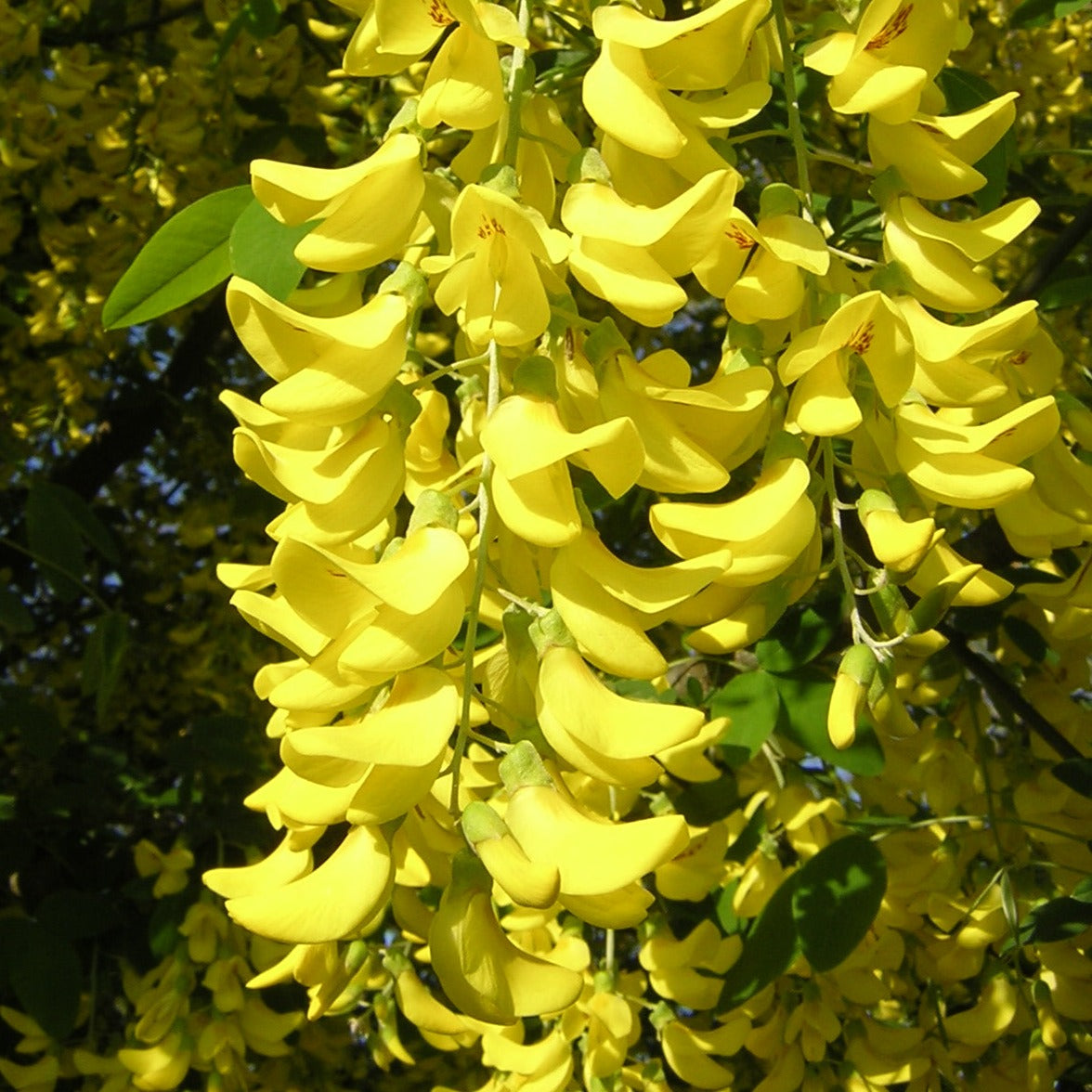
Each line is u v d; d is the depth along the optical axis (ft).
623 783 0.77
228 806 1.62
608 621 0.77
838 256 0.89
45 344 2.31
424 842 0.87
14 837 1.69
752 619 0.86
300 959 0.87
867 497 0.87
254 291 0.78
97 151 1.95
